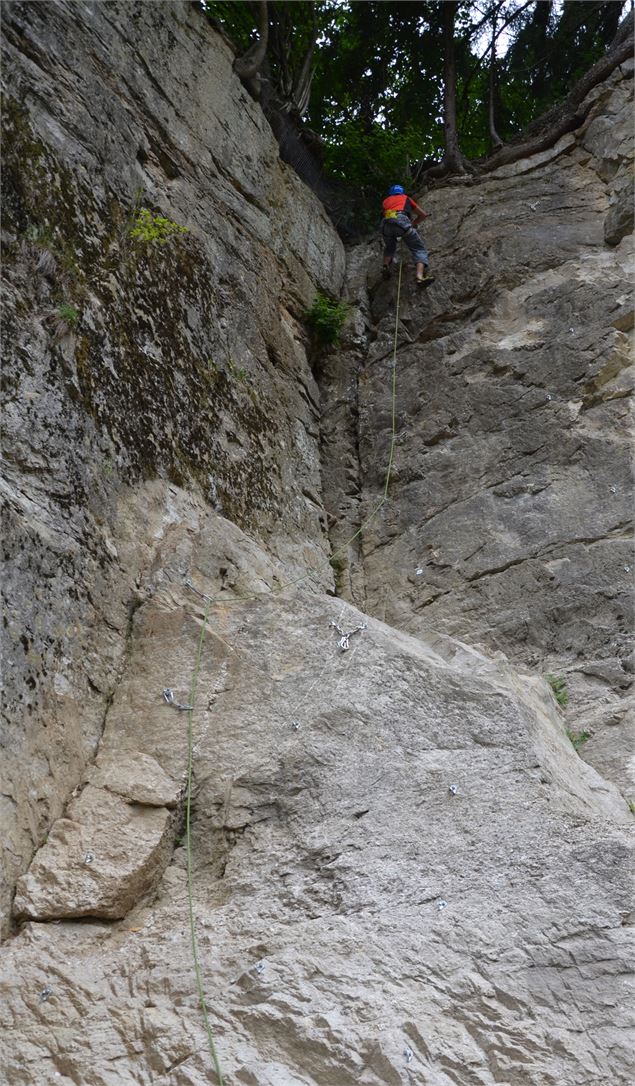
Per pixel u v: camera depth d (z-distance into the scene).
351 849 4.82
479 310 9.46
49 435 5.80
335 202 11.05
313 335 9.88
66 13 7.36
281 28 11.59
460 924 4.46
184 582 6.09
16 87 6.62
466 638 7.60
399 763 5.16
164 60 8.49
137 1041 3.98
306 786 5.10
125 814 4.95
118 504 6.20
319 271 10.16
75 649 5.45
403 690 5.45
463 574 7.96
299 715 5.38
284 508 8.20
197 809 5.12
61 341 6.14
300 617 5.82
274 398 8.68
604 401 8.27
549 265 9.30
